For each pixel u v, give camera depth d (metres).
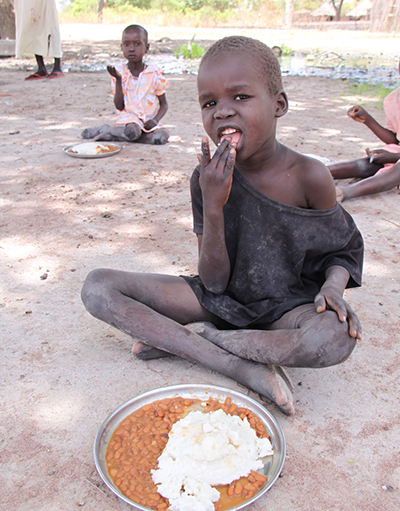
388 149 2.12
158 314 0.97
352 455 0.80
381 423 0.87
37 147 2.70
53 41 5.05
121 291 0.98
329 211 0.93
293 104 3.88
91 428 0.86
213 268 0.95
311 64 6.66
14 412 0.90
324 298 0.86
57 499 0.73
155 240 1.61
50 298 1.28
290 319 0.91
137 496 0.69
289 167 0.92
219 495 0.69
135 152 2.63
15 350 1.07
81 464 0.79
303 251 0.96
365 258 1.49
